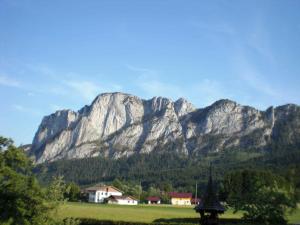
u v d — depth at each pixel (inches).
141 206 6569.9
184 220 3469.5
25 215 1374.3
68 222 1567.4
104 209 4906.5
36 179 1434.5
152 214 4350.4
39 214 1401.3
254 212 3636.8
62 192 1544.0
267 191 3708.2
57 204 1477.6
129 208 5664.4
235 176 5428.2
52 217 1448.1
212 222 1149.7
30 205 1384.1
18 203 1336.1
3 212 1325.0
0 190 1333.7
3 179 1371.8
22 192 1368.1
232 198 3853.3
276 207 3631.9
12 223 1321.4
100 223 3053.6
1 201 1330.0
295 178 7746.1
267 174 5324.8
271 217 3622.0
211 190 1176.8
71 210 4320.9
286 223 3676.2
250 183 4877.0
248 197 3722.9
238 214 4633.4
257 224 3553.2
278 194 3671.3
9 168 1362.0
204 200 1163.3
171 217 3897.6
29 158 1450.5
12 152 1391.5
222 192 5570.9
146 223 2992.1
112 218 3481.8
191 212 5059.1
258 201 3661.4
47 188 1496.1
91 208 5002.5
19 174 1389.0
